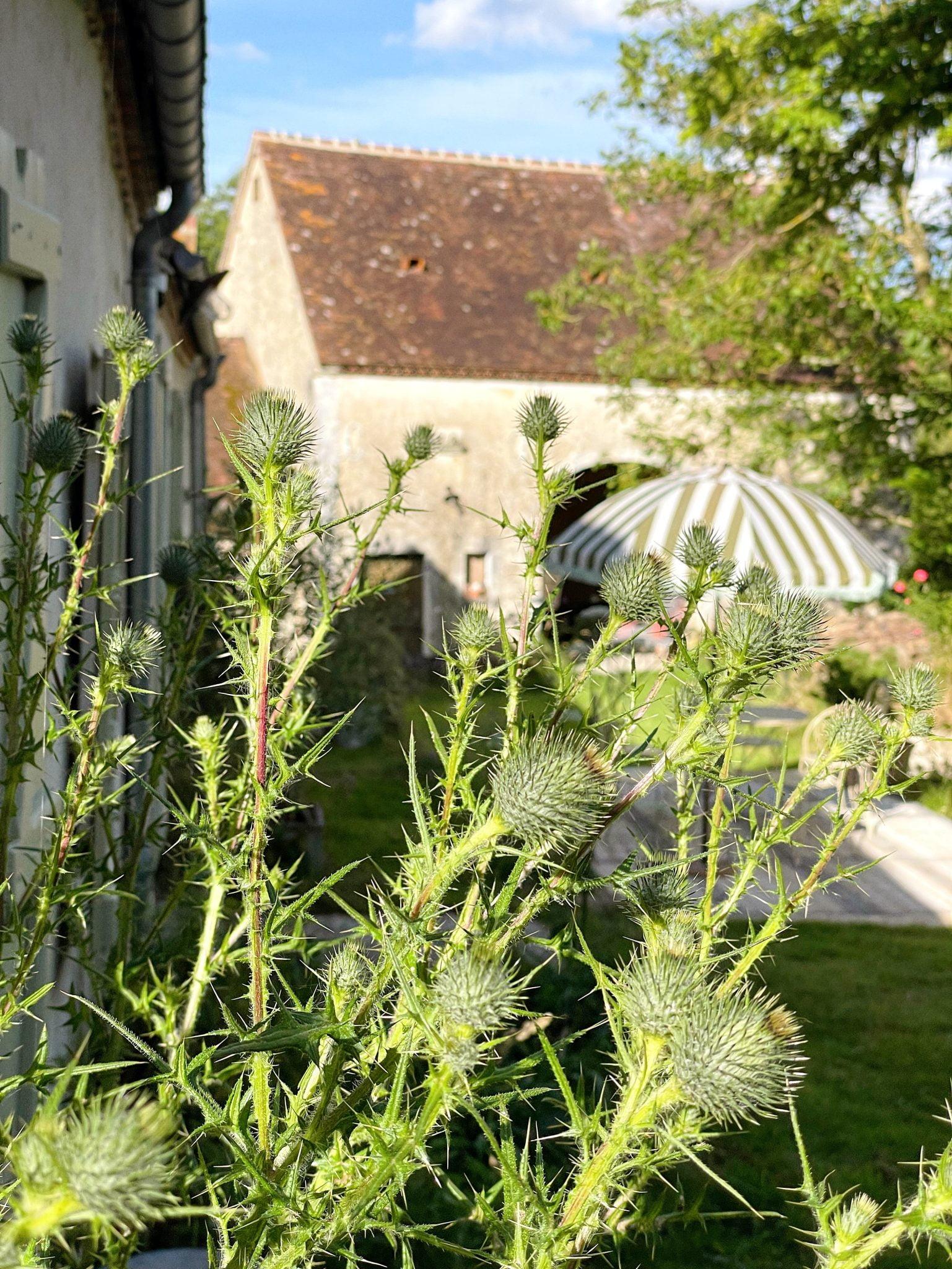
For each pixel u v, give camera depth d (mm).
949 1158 1280
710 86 12625
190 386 12492
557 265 22812
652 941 1667
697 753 1641
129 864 2613
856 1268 1315
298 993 2145
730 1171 4859
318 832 8109
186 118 6391
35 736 3332
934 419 12508
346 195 22969
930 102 10945
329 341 20203
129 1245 1244
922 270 13367
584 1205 1320
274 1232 1343
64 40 4754
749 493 8156
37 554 3316
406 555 20203
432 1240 1337
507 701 1624
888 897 8773
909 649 13555
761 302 14680
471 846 1382
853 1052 6188
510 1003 1256
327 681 11289
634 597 1726
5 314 3465
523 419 1841
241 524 2734
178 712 2764
